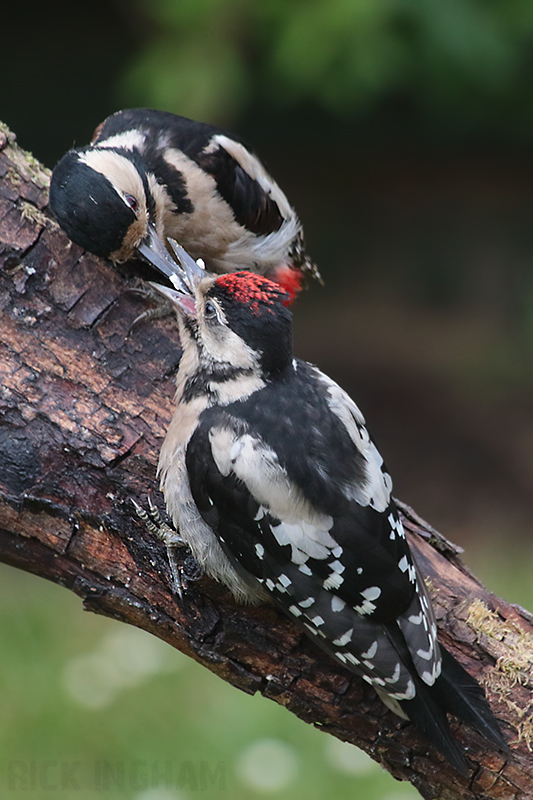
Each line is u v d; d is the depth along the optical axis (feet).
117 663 40.47
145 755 35.47
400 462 60.44
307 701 19.95
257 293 20.06
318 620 18.47
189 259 23.50
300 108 75.82
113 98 71.72
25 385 20.08
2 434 19.77
